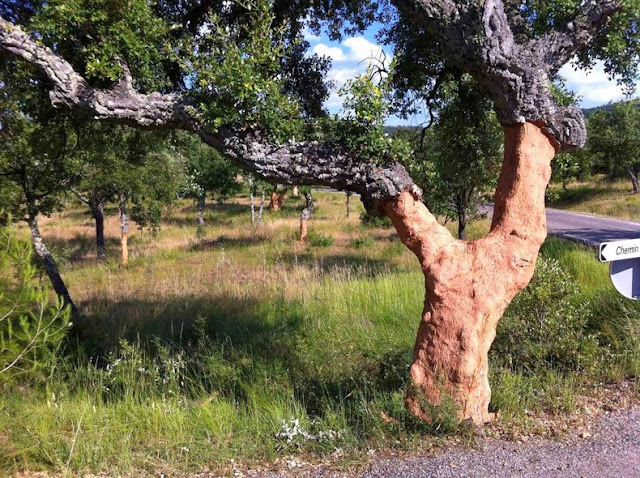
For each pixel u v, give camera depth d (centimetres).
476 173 786
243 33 511
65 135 721
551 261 604
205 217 3428
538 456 346
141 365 550
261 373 539
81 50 421
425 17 396
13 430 396
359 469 338
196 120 413
